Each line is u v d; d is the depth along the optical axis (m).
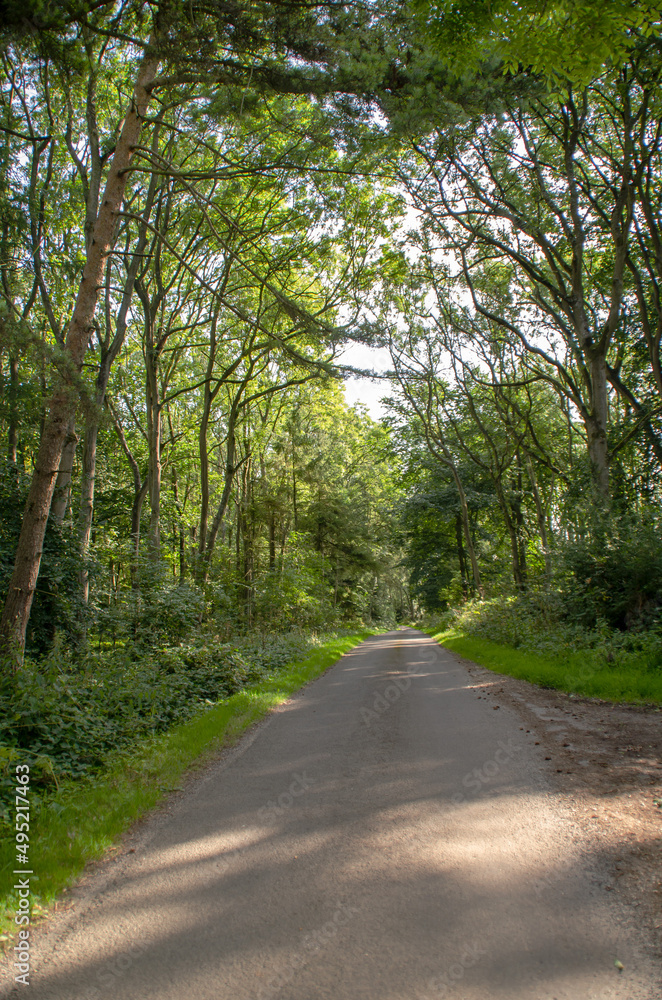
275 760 6.68
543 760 6.14
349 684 12.88
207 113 10.59
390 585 59.72
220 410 33.19
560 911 3.25
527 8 4.04
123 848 4.45
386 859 3.99
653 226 16.39
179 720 9.10
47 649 12.07
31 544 9.07
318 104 9.94
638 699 8.92
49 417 9.39
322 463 33.44
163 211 19.44
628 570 14.02
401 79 9.52
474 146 17.31
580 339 18.09
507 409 27.42
